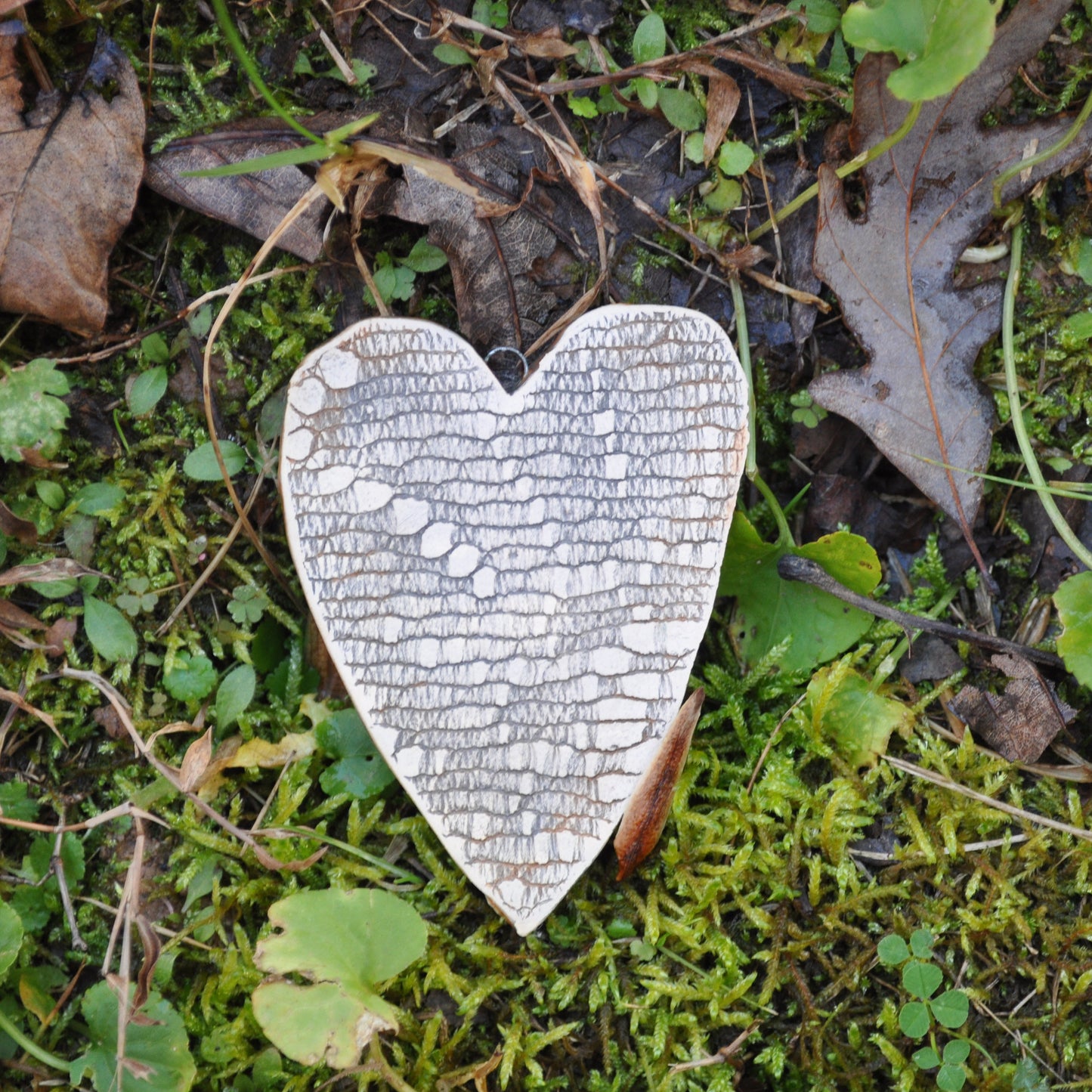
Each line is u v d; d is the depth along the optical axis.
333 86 0.28
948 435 0.28
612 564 0.27
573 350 0.27
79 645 0.28
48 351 0.28
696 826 0.28
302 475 0.27
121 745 0.28
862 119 0.28
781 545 0.28
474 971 0.28
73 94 0.27
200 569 0.28
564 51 0.28
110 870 0.28
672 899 0.28
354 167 0.26
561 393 0.27
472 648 0.27
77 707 0.28
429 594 0.27
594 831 0.27
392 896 0.26
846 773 0.28
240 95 0.28
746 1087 0.28
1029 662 0.28
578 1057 0.27
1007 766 0.28
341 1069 0.26
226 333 0.28
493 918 0.28
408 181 0.28
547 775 0.27
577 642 0.27
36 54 0.27
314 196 0.27
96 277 0.27
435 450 0.27
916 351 0.28
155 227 0.28
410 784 0.27
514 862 0.27
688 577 0.27
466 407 0.27
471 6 0.28
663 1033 0.27
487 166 0.28
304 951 0.25
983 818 0.28
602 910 0.28
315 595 0.27
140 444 0.28
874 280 0.28
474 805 0.27
